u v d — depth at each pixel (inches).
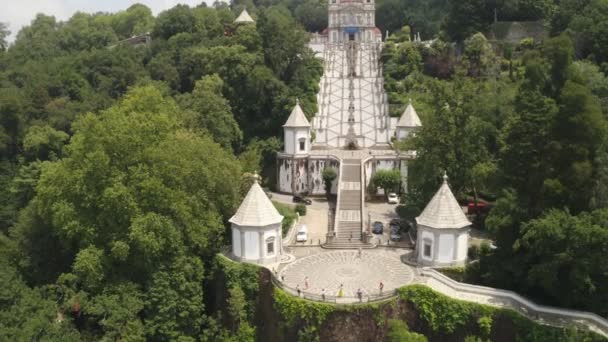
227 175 2970.0
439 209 2642.7
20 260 2962.6
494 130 3284.9
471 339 2126.0
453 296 2343.8
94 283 2534.5
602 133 2249.0
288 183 4097.0
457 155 3137.3
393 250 2930.6
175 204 2645.2
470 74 5007.4
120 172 2659.9
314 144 4539.9
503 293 2337.6
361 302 2277.3
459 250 2635.3
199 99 4163.4
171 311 2549.2
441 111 3171.8
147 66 5438.0
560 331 2087.8
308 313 2290.8
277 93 4638.3
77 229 2591.0
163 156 2706.7
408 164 3535.9
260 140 4485.7
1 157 4372.5
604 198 2253.9
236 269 2635.3
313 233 3228.3
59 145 4210.1
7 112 4352.9
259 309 2583.7
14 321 2299.5
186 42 5738.2
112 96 5064.0
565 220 2124.8
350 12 7288.4
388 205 3730.3
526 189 2442.2
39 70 5531.5
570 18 4872.0
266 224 2677.2
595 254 2071.9
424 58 5669.3
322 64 5664.4
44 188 2755.9
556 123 2301.9
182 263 2645.2
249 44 5064.0
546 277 2155.5
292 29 5305.1
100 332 2539.4
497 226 2346.2
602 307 2187.5
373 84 5447.8
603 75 3863.2
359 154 4109.3
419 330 2315.5
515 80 4549.7
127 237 2603.3
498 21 5639.8
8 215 3846.0
